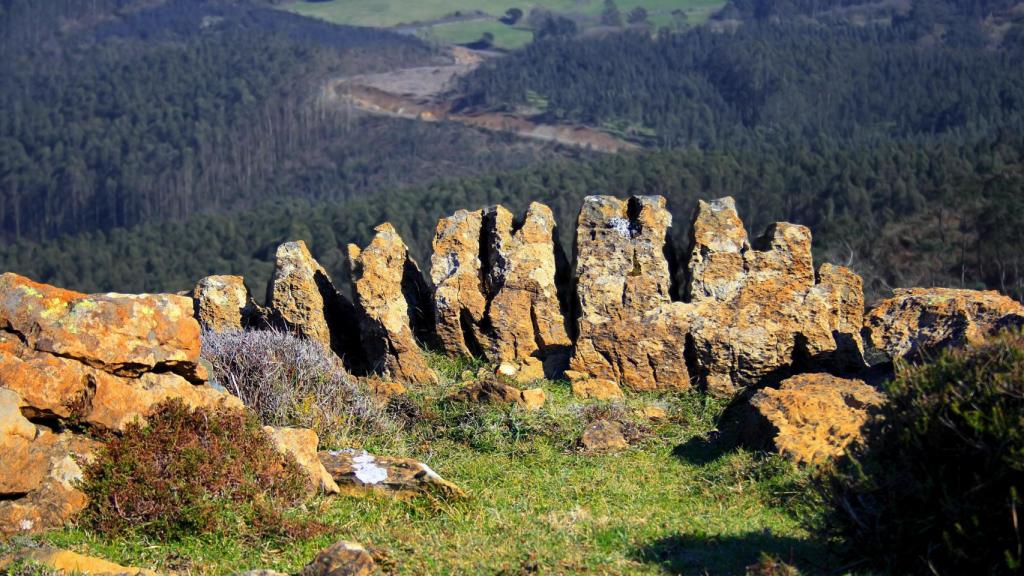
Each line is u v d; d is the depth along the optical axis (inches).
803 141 5629.9
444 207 3863.2
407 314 598.9
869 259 2461.9
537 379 573.9
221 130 7568.9
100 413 387.2
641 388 564.1
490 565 339.9
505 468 469.7
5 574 319.3
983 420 308.5
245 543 366.3
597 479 451.8
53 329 390.3
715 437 498.0
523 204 3777.1
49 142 7386.8
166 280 3752.5
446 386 566.3
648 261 584.4
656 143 7214.6
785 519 392.8
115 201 6756.9
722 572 333.7
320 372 526.0
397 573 334.3
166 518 366.6
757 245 600.1
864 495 337.7
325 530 376.8
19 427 367.9
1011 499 297.9
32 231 6697.8
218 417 400.2
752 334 557.0
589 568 334.0
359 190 7062.0
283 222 3944.4
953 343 518.9
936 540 317.1
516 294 593.9
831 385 496.7
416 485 416.2
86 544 354.3
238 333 543.5
